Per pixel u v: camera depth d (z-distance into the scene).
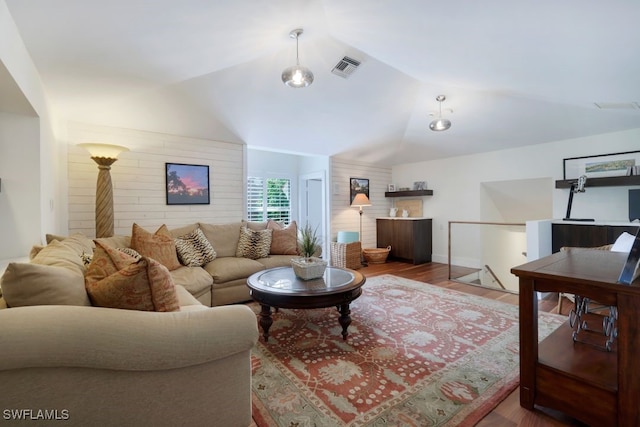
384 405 1.61
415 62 2.96
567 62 2.21
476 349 2.22
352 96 3.86
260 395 1.70
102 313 1.11
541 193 5.07
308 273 2.64
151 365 1.12
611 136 4.02
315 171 6.24
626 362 1.27
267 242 3.93
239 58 2.84
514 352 2.18
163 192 3.86
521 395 1.59
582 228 3.50
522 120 4.10
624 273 1.30
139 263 1.27
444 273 4.87
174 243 3.14
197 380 1.25
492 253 5.52
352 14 2.26
